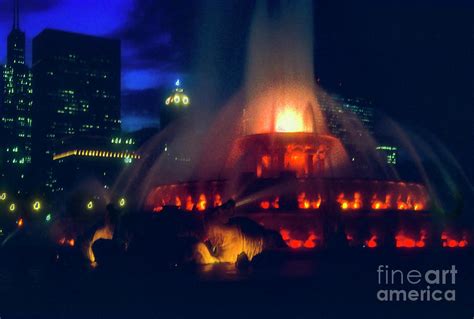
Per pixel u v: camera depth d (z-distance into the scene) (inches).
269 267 989.8
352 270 929.5
